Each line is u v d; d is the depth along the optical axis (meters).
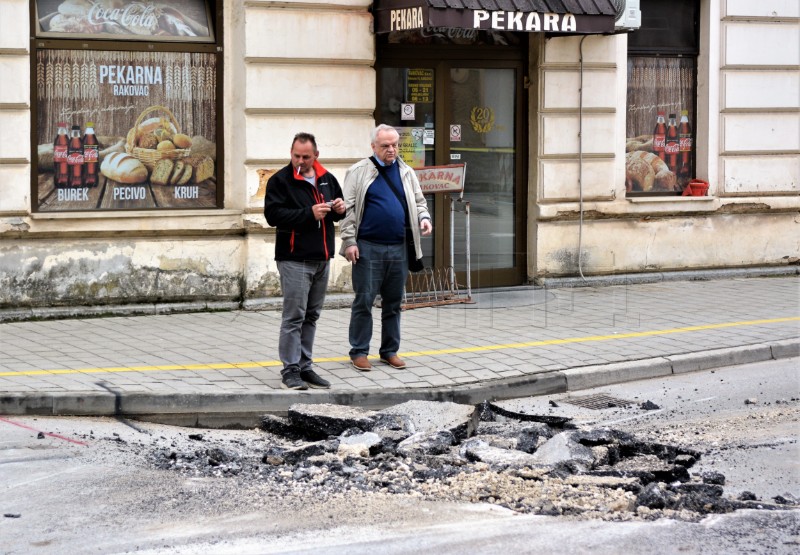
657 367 10.16
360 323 9.56
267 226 12.28
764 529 6.01
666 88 14.89
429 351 10.38
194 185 12.34
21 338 10.52
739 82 14.92
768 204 15.09
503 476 6.88
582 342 10.91
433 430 7.76
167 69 12.13
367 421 7.80
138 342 10.48
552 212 13.90
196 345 10.44
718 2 14.79
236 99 12.29
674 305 12.96
